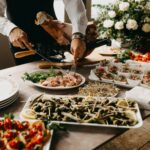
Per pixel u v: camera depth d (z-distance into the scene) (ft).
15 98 4.65
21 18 7.07
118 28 7.97
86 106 4.23
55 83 5.29
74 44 6.00
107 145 8.19
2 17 6.24
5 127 3.65
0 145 3.30
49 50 6.78
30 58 7.22
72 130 3.81
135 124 3.85
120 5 8.12
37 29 7.26
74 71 6.26
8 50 10.61
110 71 6.14
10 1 6.83
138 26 8.00
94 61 6.68
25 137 3.39
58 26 6.42
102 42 7.14
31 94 5.02
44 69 6.23
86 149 3.42
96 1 12.53
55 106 4.19
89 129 3.84
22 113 4.10
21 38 5.60
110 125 3.78
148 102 4.37
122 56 7.02
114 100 4.55
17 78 5.71
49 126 3.66
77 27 6.27
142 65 6.39
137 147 8.14
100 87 5.15
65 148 3.43
